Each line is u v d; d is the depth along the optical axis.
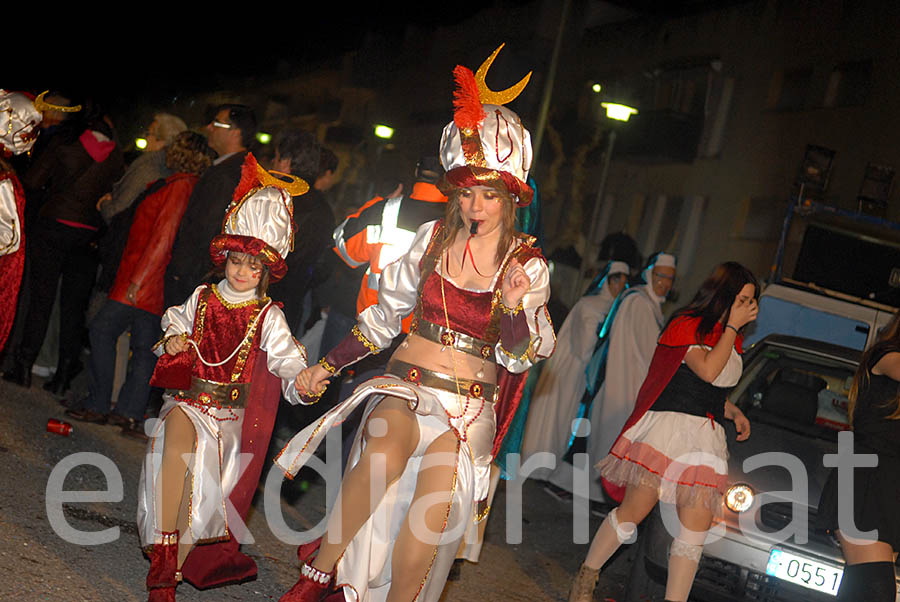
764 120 21.34
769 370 6.35
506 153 3.45
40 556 3.98
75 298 7.16
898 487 4.36
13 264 4.66
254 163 4.03
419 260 3.55
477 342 3.49
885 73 18.47
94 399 6.50
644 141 23.53
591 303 8.48
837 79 19.67
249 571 4.19
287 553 4.96
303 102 41.09
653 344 7.89
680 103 23.80
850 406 4.57
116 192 7.04
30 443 5.61
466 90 3.47
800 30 20.72
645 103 24.77
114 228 6.59
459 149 3.48
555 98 27.53
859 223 7.89
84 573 3.95
